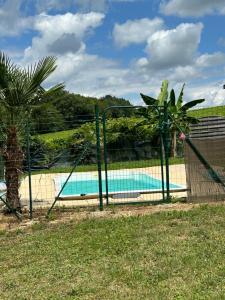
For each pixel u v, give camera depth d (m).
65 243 8.59
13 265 7.58
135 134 25.33
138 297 5.71
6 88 11.33
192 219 9.73
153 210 11.29
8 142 11.73
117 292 5.96
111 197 13.73
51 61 11.69
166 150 12.14
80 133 24.02
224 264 6.66
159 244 7.95
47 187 17.44
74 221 10.58
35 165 20.56
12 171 11.77
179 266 6.71
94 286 6.23
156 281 6.22
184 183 16.23
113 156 25.27
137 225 9.52
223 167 12.09
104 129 11.81
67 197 13.71
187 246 7.70
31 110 11.91
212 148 12.07
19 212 11.75
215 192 12.08
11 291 6.39
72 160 23.25
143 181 17.88
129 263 7.07
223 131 16.17
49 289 6.31
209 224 9.16
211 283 5.96
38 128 12.34
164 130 12.07
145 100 24.95
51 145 23.77
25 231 10.10
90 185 17.77
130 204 12.15
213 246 7.57
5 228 10.56
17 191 11.82
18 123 11.73
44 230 9.98
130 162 22.77
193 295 5.59
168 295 5.66
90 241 8.52
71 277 6.71
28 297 6.09
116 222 9.97
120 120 25.89
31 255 8.05
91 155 23.45
